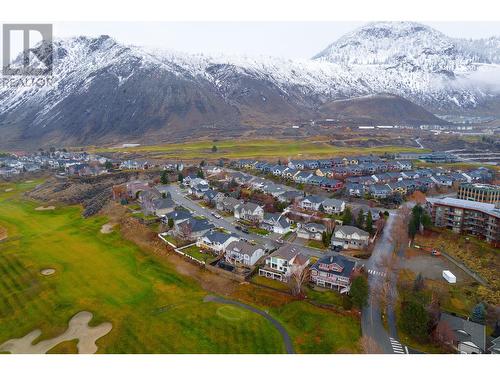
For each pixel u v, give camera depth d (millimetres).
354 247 88125
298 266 74562
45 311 65562
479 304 61125
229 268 77812
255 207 106688
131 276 77688
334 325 59438
